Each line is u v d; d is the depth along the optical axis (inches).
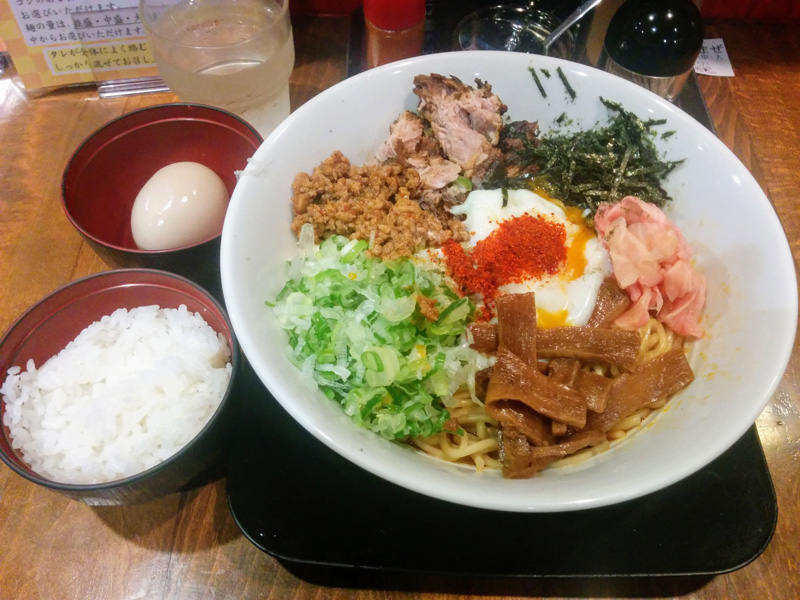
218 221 12.9
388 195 12.5
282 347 10.3
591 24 16.3
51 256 13.4
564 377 10.8
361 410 9.9
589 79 12.9
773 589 10.0
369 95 12.8
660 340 11.9
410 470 8.7
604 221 12.2
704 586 10.0
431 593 10.0
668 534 10.0
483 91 13.0
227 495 10.2
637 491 8.5
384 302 10.6
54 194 14.4
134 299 11.5
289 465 10.4
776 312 10.1
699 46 14.3
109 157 13.0
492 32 16.3
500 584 10.0
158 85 16.3
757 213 11.1
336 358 10.4
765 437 11.5
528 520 10.1
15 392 10.4
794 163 15.4
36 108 15.9
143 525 10.5
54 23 14.7
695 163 12.2
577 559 9.8
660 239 11.6
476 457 10.7
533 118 13.8
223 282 9.9
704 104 15.9
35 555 10.2
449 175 12.8
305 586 10.1
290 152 11.9
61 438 10.2
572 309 11.7
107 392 10.6
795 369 12.2
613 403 10.7
